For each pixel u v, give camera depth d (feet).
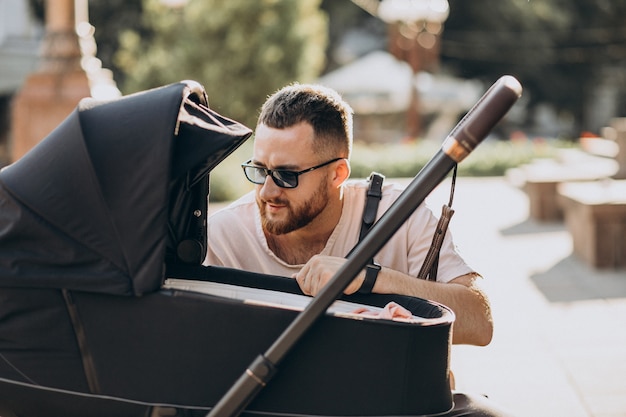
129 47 78.59
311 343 7.87
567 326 22.29
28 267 8.18
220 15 71.92
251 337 7.95
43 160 8.38
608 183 33.71
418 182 7.54
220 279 9.91
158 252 8.04
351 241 10.67
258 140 9.93
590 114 153.89
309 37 73.61
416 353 7.89
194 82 9.08
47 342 8.25
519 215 43.78
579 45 141.38
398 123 122.83
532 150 80.79
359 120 119.75
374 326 7.81
